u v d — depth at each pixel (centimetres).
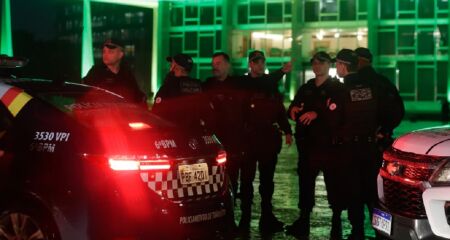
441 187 425
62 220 445
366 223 779
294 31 4325
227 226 503
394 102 654
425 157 443
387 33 4284
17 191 462
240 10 4606
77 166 445
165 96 659
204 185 488
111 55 674
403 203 461
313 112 670
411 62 4234
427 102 4200
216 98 716
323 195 962
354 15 4300
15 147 472
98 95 541
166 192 459
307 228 699
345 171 640
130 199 441
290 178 1167
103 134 452
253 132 724
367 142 634
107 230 436
